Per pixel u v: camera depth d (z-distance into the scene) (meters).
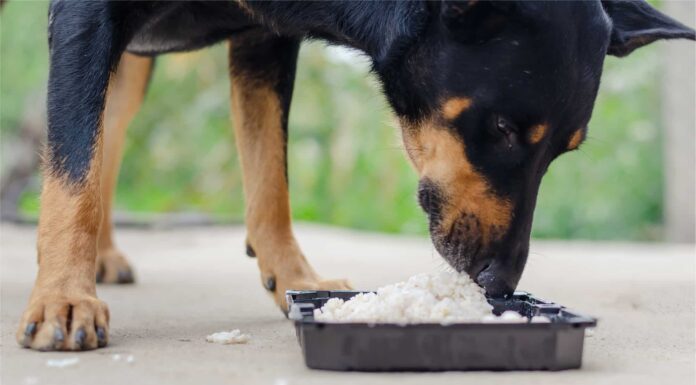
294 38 1.55
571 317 1.23
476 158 1.37
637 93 4.40
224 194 4.56
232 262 2.40
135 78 1.89
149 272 2.14
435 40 1.39
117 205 4.51
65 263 1.32
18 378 1.17
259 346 1.31
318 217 4.24
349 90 4.25
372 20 1.44
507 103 1.34
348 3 1.45
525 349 1.19
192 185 4.62
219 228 3.42
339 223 4.19
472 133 1.37
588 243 3.67
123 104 1.88
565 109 1.35
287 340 1.35
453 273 1.32
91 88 1.37
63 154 1.35
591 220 4.27
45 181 1.36
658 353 1.31
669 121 3.67
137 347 1.30
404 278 2.02
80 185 1.34
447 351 1.18
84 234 1.33
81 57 1.38
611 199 4.30
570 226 4.30
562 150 1.39
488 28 1.34
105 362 1.23
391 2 1.42
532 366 1.19
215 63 4.41
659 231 4.25
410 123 1.44
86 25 1.38
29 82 4.10
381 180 4.18
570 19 1.34
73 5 1.38
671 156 3.66
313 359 1.19
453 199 1.39
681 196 3.63
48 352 1.26
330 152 4.24
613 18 1.47
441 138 1.39
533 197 1.38
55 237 1.33
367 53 1.47
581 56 1.35
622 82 4.37
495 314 1.32
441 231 1.40
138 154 4.66
